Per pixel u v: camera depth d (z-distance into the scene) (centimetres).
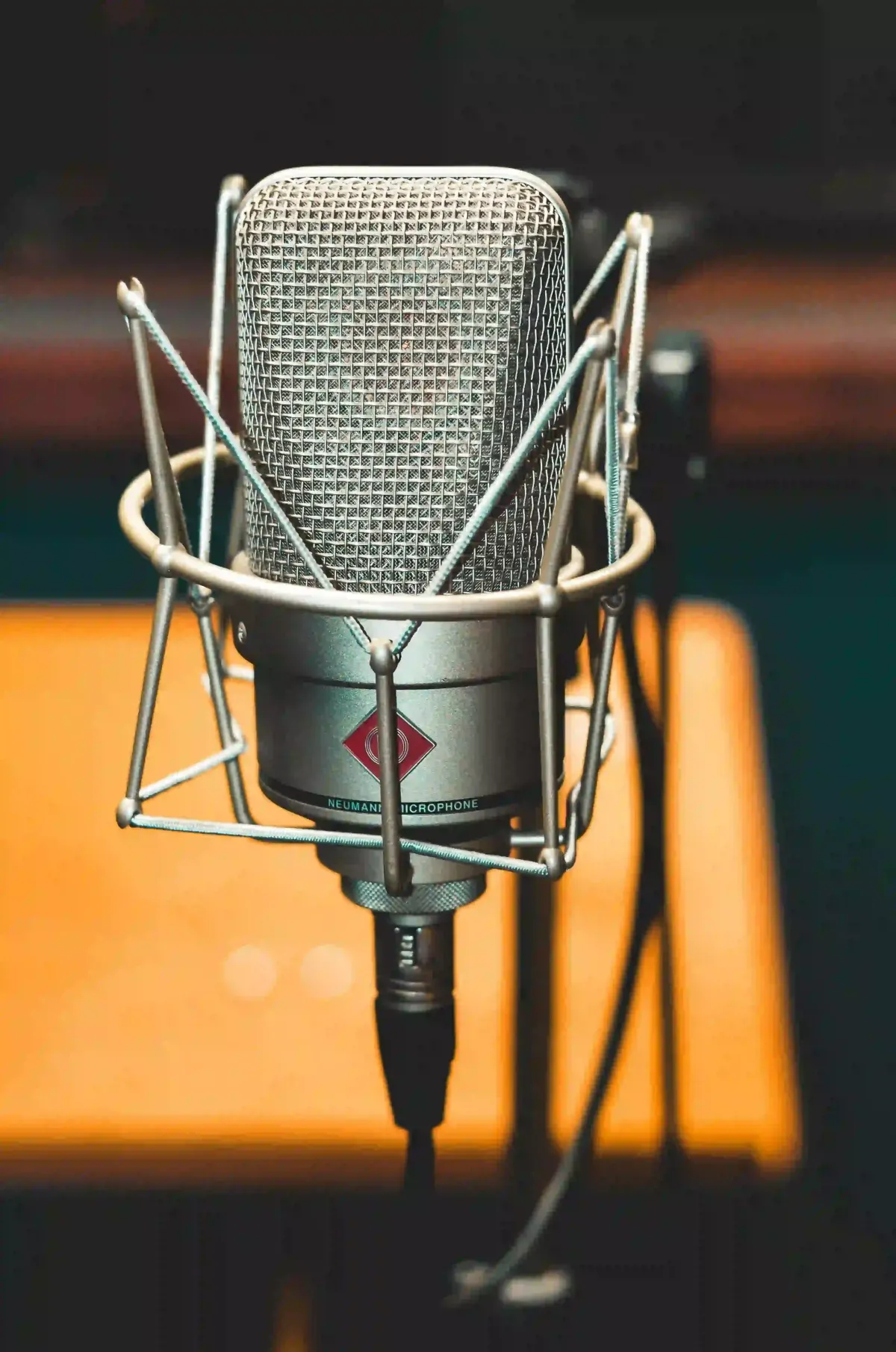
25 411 165
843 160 240
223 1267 74
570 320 55
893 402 161
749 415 162
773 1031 77
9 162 232
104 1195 74
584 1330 74
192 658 103
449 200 54
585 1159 68
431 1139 60
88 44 229
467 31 237
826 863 104
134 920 82
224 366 70
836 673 135
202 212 229
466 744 56
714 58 240
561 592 54
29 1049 77
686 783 90
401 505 55
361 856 58
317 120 235
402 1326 73
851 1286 77
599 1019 77
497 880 83
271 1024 78
